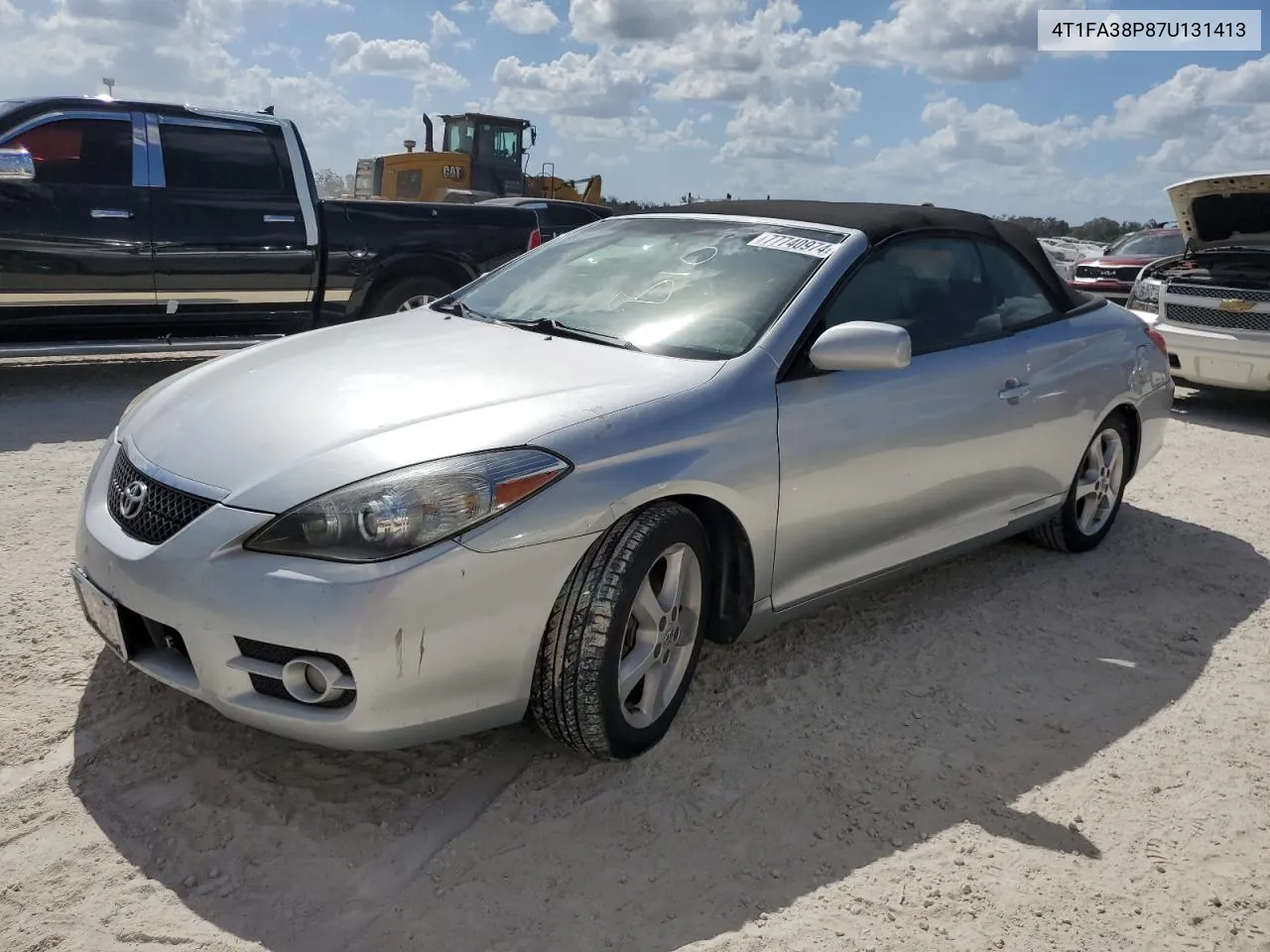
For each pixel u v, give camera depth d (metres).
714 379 2.96
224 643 2.36
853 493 3.30
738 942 2.21
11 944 2.07
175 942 2.11
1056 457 4.28
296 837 2.45
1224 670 3.66
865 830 2.63
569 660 2.57
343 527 2.32
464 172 19.27
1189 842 2.67
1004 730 3.17
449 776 2.72
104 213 6.74
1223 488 6.15
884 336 3.01
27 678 3.06
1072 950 2.27
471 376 2.91
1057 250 17.92
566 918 2.25
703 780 2.79
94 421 6.28
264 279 7.32
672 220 3.98
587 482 2.55
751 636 3.20
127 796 2.55
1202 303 8.21
